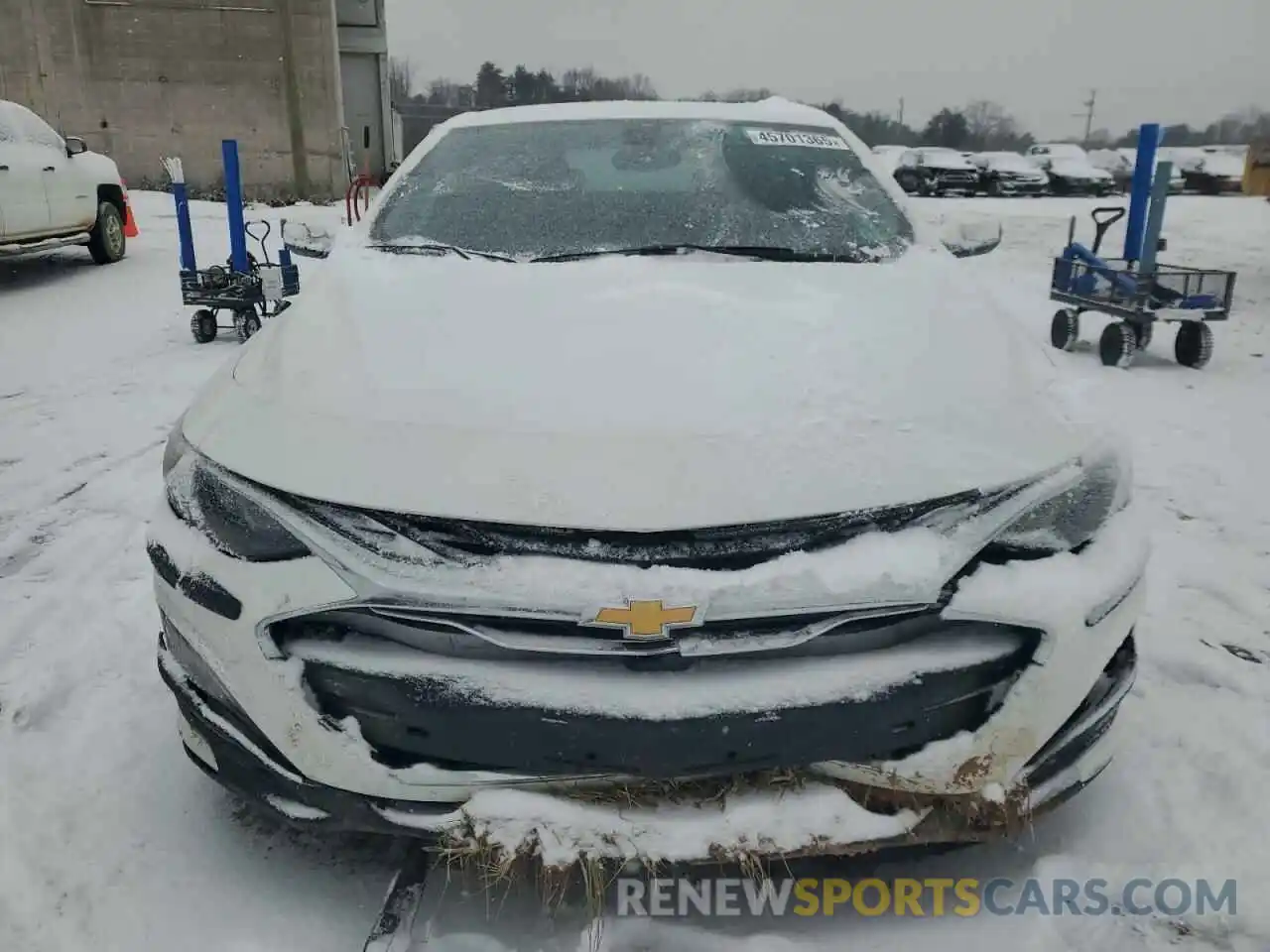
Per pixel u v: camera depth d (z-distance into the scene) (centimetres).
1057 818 229
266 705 184
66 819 229
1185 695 282
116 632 321
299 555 181
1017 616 179
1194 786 240
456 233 293
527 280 254
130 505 438
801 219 299
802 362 207
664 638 169
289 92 2062
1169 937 197
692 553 173
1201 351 708
